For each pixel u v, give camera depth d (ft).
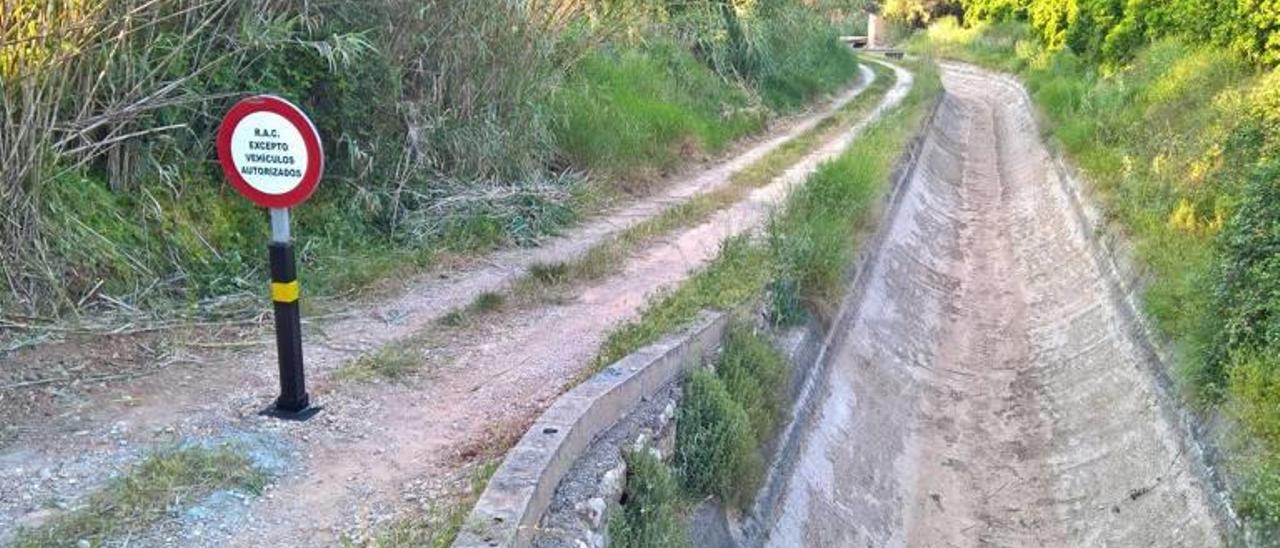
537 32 35.55
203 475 14.65
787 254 30.37
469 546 12.25
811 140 59.72
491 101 34.01
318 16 27.20
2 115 19.31
